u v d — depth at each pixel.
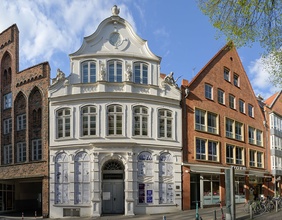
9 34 34.34
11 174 31.59
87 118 28.81
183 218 24.61
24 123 31.86
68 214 27.88
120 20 30.62
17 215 30.45
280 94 51.91
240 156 39.47
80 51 29.91
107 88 29.05
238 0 11.45
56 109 29.23
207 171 32.72
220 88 37.19
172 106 30.92
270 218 23.64
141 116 29.44
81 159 28.45
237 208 31.20
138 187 28.53
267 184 44.66
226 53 39.38
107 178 28.70
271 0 11.20
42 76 30.61
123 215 27.53
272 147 46.59
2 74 34.75
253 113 43.84
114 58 29.81
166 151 30.03
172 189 29.81
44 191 28.75
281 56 12.93
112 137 28.50
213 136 34.72
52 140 28.95
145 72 30.52
